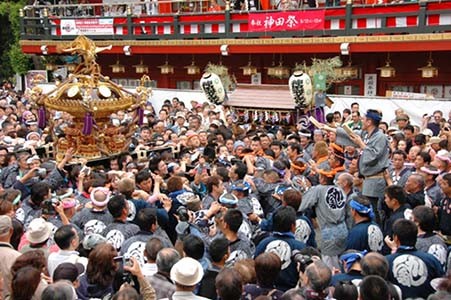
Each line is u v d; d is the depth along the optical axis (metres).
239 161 9.95
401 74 20.67
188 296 5.09
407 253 5.93
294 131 16.03
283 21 20.83
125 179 8.06
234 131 16.02
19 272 5.08
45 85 25.94
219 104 17.91
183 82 26.30
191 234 6.12
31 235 6.30
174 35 23.67
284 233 6.51
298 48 20.62
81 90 12.18
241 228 7.16
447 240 7.70
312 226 8.16
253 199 8.23
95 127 12.37
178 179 8.62
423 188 8.17
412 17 18.28
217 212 7.27
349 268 5.72
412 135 12.75
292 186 8.91
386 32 18.78
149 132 14.42
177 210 7.73
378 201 9.19
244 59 24.09
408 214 7.14
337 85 22.08
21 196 9.01
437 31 17.84
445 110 16.52
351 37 19.42
